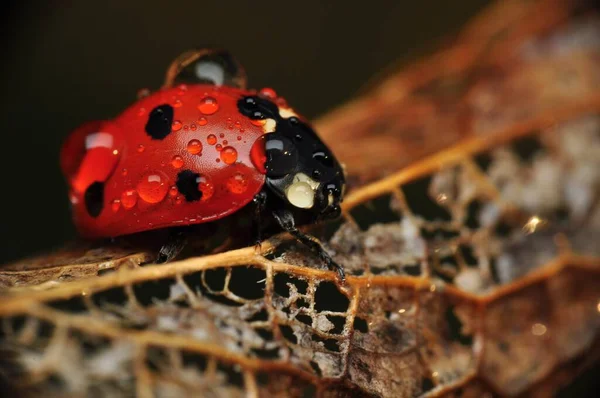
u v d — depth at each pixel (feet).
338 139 0.16
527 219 0.15
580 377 0.15
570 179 0.15
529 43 0.17
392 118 0.16
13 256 0.16
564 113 0.16
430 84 0.16
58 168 0.17
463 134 0.16
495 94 0.16
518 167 0.15
